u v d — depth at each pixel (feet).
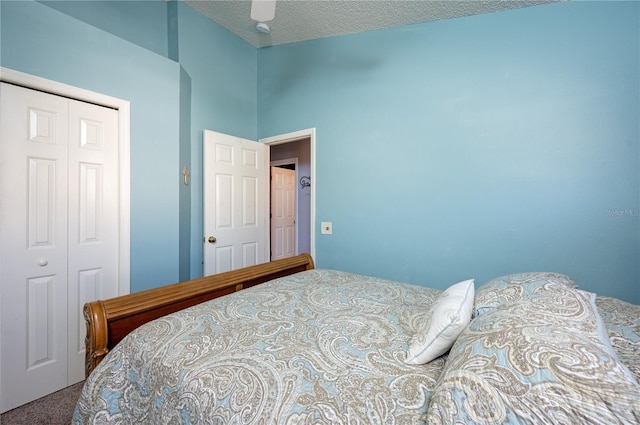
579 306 2.43
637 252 5.17
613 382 1.49
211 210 8.55
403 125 7.42
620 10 5.18
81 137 5.90
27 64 5.09
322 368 2.52
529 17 5.93
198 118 8.49
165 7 8.30
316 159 8.94
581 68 5.50
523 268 6.09
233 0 7.82
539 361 1.71
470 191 6.61
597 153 5.41
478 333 2.25
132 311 3.57
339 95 8.45
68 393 5.56
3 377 5.01
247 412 2.10
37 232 5.38
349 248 8.37
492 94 6.32
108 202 6.30
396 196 7.57
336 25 7.86
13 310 5.12
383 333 3.24
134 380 2.86
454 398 1.80
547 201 5.84
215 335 3.11
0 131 4.94
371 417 1.96
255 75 10.42
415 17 6.97
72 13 6.67
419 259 7.27
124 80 6.41
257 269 5.75
